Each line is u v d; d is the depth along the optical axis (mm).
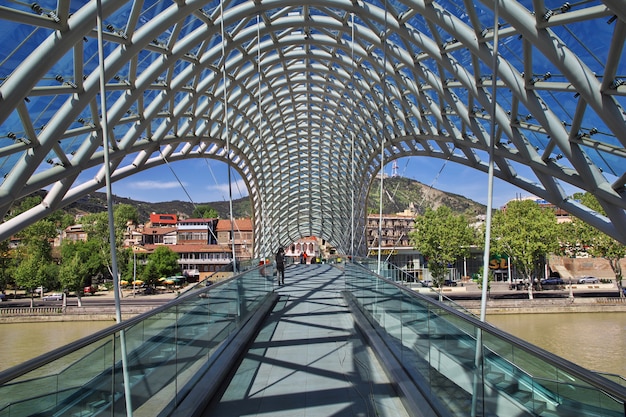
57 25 13406
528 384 4301
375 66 26984
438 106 25188
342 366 11023
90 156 20031
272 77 33719
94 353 4812
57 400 4141
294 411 8086
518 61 16938
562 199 19734
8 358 35719
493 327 5094
